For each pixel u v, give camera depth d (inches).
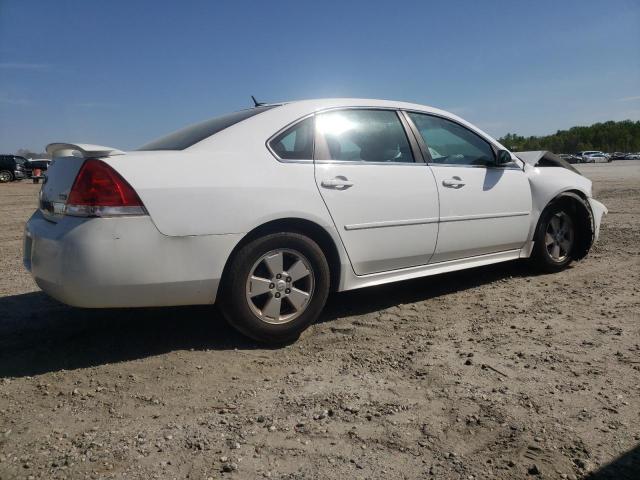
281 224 134.0
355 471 81.0
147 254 114.8
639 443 88.0
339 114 152.0
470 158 181.3
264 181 129.6
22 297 179.3
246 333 129.0
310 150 141.9
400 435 90.9
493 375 114.4
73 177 117.0
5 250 284.8
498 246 185.2
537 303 167.5
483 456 84.7
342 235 142.6
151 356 127.0
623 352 126.3
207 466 82.3
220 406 102.0
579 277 199.3
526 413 97.9
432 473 80.5
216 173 124.2
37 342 136.3
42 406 102.3
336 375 115.8
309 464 82.7
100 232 111.3
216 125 142.5
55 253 113.0
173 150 129.7
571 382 110.7
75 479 79.1
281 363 123.0
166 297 119.3
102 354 128.3
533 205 193.9
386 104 164.4
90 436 91.1
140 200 114.0
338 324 150.9
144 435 91.4
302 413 98.7
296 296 134.4
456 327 146.6
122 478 79.4
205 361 123.9
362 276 150.6
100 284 112.1
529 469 81.0
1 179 1232.2
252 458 84.4
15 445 88.5
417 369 118.0
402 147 162.4
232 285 125.3
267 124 138.5
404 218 155.2
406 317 156.3
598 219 215.2
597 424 94.0
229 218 122.7
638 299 168.9
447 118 179.6
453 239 169.2
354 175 146.0
